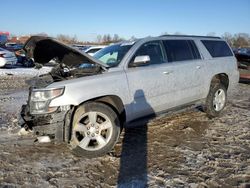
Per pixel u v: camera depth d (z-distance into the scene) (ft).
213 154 15.12
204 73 20.45
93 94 14.47
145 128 19.40
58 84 14.03
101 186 12.05
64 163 14.21
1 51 67.00
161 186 11.94
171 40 19.30
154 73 17.04
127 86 15.66
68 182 12.38
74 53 15.51
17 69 67.00
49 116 13.70
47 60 17.35
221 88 22.06
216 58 21.91
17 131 19.17
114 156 14.98
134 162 14.26
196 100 20.39
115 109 15.76
